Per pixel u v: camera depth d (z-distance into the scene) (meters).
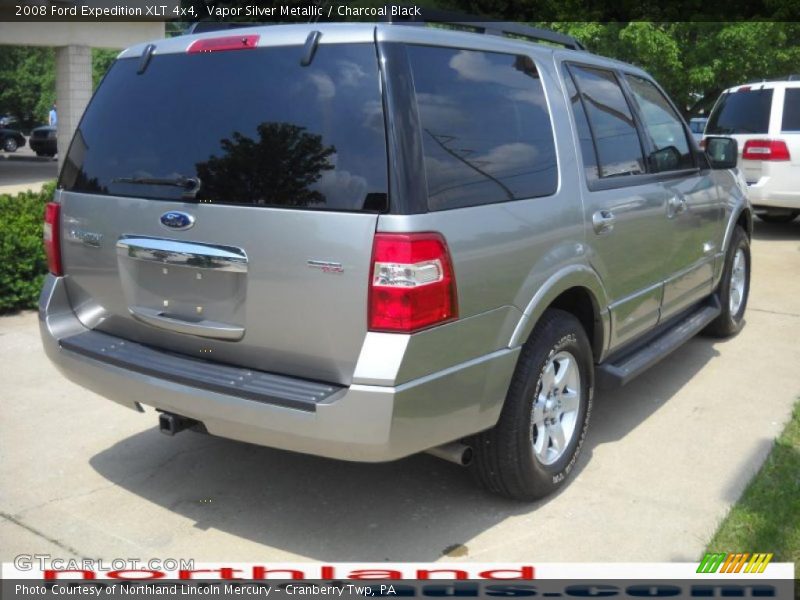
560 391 3.99
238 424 3.28
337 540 3.66
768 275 8.83
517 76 3.83
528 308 3.59
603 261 4.16
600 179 4.22
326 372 3.22
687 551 3.54
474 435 3.68
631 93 4.84
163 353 3.65
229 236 3.32
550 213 3.75
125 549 3.59
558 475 3.96
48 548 3.59
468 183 3.34
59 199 3.98
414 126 3.15
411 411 3.10
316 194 3.15
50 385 5.48
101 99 3.92
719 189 5.79
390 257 3.02
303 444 3.18
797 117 10.53
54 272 4.04
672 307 5.22
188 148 3.50
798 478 4.15
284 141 3.26
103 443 4.63
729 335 6.58
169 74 3.67
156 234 3.54
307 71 3.29
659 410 5.09
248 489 4.12
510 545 3.61
